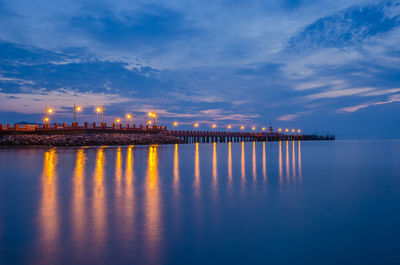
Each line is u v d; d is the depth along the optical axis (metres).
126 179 16.83
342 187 14.80
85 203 10.85
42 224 8.27
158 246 6.79
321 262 6.02
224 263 5.95
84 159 29.44
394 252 6.52
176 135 94.50
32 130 58.72
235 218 9.09
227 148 63.56
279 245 6.91
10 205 10.45
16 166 23.06
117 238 7.25
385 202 11.41
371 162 29.09
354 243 7.05
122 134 70.00
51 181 15.91
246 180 17.00
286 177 18.36
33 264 5.84
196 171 21.02
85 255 6.26
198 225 8.35
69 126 63.72
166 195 12.48
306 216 9.38
